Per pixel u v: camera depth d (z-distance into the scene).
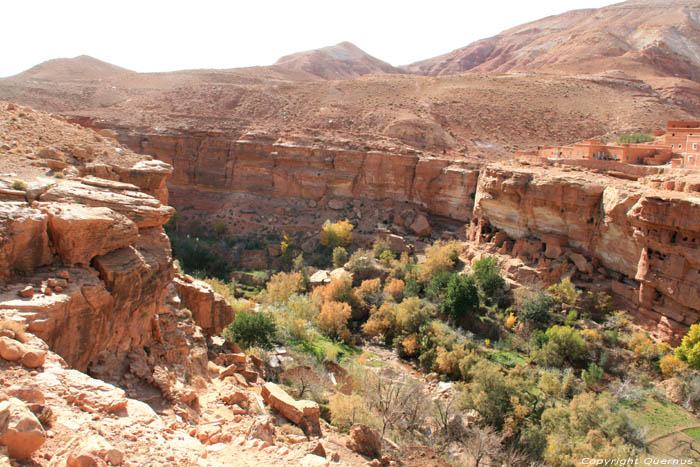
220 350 26.86
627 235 40.19
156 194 29.39
